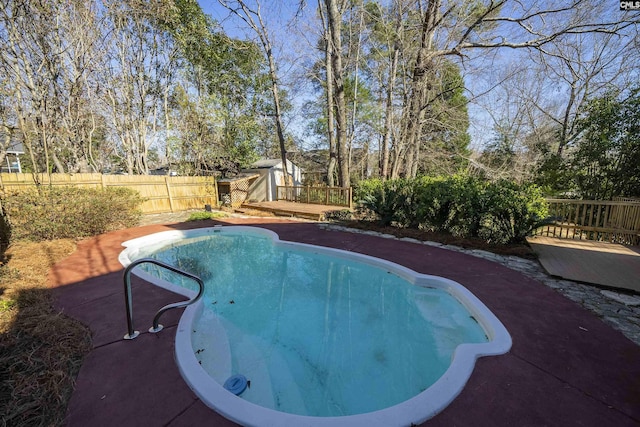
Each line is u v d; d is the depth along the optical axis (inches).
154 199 480.1
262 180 697.6
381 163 648.4
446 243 256.8
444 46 450.9
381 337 142.5
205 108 573.9
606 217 248.7
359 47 593.0
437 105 535.8
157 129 604.7
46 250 233.3
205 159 620.7
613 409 75.6
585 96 535.2
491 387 84.0
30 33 366.3
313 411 96.1
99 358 99.0
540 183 390.6
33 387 84.0
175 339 110.0
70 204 285.1
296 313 167.9
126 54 521.0
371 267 214.5
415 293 177.9
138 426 72.1
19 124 337.7
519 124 683.4
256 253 281.6
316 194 526.3
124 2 462.6
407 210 315.3
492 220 240.8
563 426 70.7
